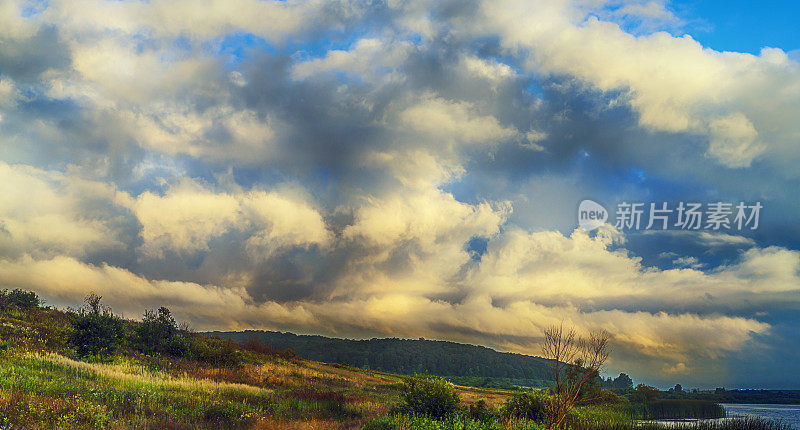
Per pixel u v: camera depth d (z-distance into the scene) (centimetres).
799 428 3009
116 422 1792
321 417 2655
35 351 3378
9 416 1593
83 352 4009
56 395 2009
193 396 2716
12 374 2247
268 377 4997
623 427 2478
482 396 5756
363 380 6775
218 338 6034
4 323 4331
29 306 5575
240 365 5522
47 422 1612
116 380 2880
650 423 2641
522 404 2627
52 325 4934
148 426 1830
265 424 2181
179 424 1944
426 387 2680
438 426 2130
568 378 2231
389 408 3095
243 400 2852
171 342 5316
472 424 2186
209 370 4703
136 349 4931
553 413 2245
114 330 4369
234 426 2097
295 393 3597
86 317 4234
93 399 2061
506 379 16712
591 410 2794
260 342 7919
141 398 2300
